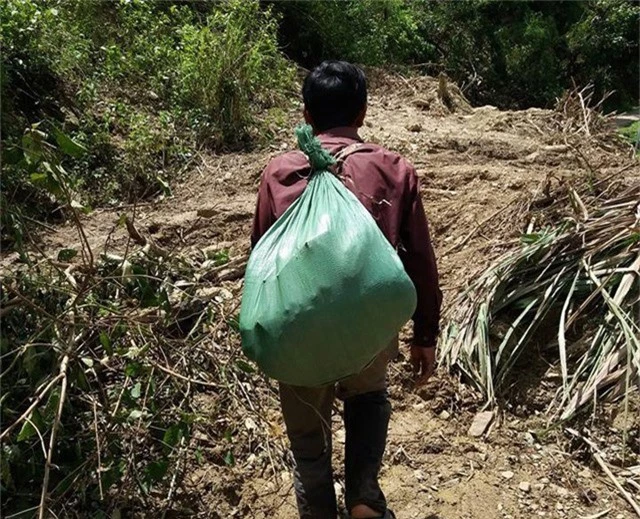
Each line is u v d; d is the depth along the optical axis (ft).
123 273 10.01
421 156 21.57
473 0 50.52
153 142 21.29
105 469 8.80
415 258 7.95
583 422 11.05
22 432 7.80
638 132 23.36
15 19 21.12
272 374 7.53
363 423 8.52
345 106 8.47
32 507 8.59
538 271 12.73
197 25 29.43
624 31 52.75
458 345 12.21
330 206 7.40
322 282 7.11
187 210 18.71
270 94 27.12
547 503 9.96
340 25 40.75
